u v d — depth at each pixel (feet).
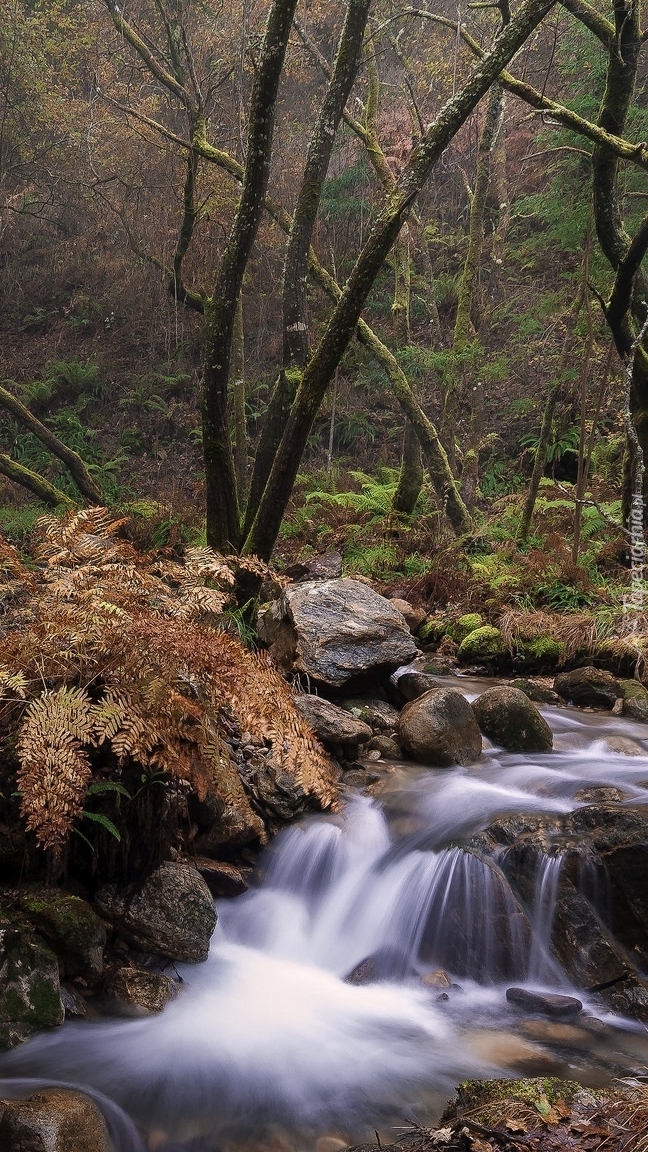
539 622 24.20
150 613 12.17
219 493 19.07
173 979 11.10
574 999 11.40
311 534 37.45
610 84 26.03
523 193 47.93
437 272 52.54
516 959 12.23
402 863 13.23
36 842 11.10
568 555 28.76
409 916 12.73
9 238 63.21
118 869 11.64
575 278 31.83
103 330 58.85
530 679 22.93
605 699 20.77
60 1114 8.34
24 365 57.36
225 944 12.21
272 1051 10.18
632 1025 11.01
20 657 11.50
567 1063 10.06
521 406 35.99
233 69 37.09
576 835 12.82
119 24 33.45
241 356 36.73
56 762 10.26
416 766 16.06
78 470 39.19
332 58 52.06
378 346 34.60
